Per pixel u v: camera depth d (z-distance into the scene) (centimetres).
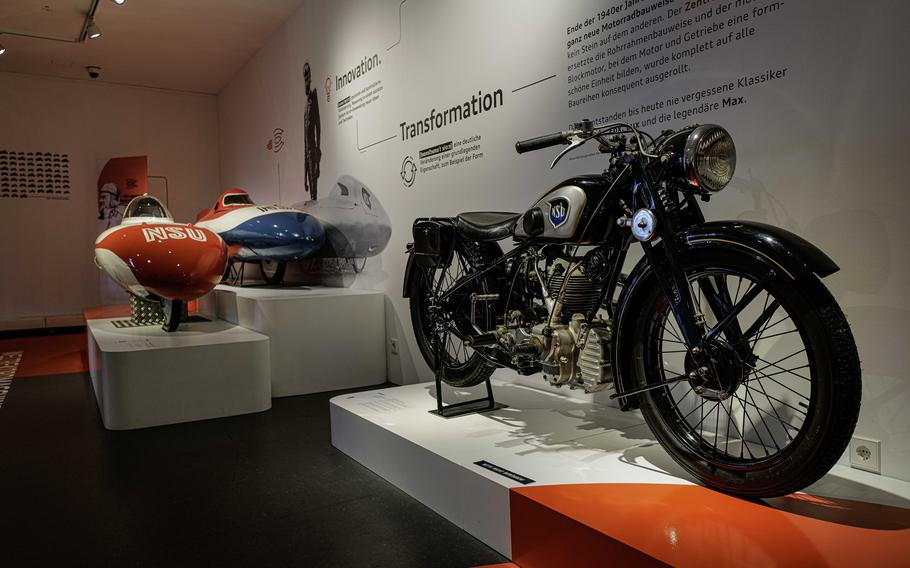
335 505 217
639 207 182
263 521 205
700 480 169
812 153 188
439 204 370
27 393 423
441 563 173
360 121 464
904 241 169
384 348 433
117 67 774
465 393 293
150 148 884
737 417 211
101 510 219
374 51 438
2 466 268
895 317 172
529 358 210
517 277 228
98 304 852
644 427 228
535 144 195
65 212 837
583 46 268
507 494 172
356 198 477
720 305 172
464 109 343
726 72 211
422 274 298
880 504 155
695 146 162
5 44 680
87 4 564
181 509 218
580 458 195
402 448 224
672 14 228
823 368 138
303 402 379
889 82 170
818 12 185
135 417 324
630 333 184
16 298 813
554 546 156
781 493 148
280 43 632
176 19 606
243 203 576
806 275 144
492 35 321
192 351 337
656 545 134
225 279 660
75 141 839
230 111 844
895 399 173
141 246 370
